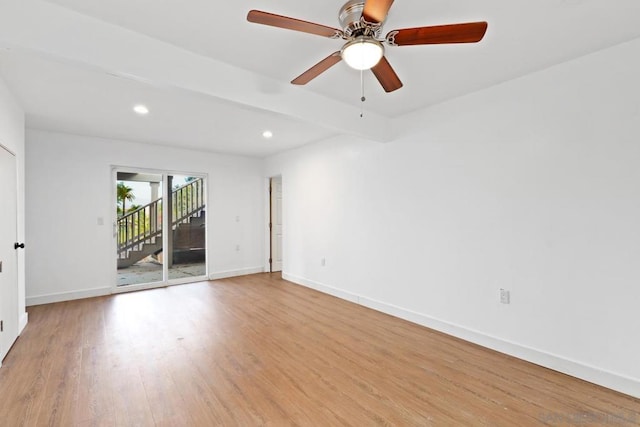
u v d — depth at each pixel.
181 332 3.12
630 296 2.05
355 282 4.13
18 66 2.34
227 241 5.73
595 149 2.18
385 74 1.99
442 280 3.12
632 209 2.04
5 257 2.64
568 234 2.31
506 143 2.64
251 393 2.09
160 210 5.11
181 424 1.79
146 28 1.94
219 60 2.32
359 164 4.05
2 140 2.56
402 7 1.72
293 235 5.33
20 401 1.98
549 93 2.39
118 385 2.17
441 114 3.12
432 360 2.55
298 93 2.79
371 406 1.96
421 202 3.30
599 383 2.16
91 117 3.52
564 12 1.76
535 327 2.48
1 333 2.50
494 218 2.72
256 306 3.98
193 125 3.86
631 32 1.95
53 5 1.73
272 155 5.84
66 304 4.04
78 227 4.31
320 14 1.79
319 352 2.69
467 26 1.49
